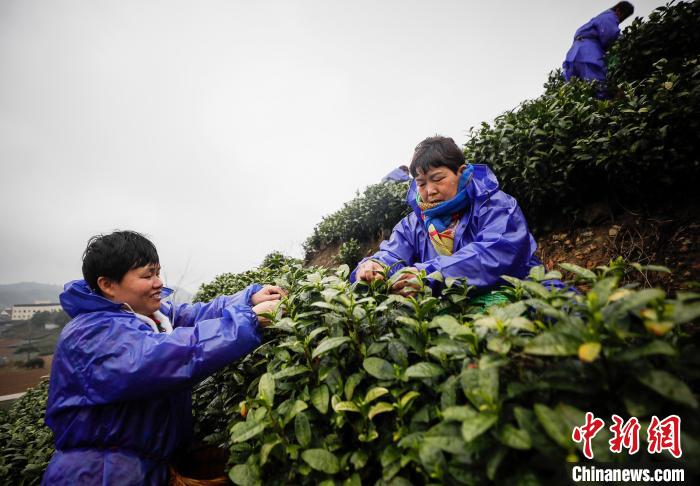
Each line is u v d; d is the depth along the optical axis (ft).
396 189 19.61
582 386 2.33
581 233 11.21
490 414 2.39
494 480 2.34
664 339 2.90
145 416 5.11
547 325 3.36
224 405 6.18
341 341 3.48
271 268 9.52
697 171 8.84
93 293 5.44
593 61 15.90
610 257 10.02
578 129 10.26
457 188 6.83
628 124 9.14
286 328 4.16
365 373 3.67
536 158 10.53
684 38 13.50
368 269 5.35
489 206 6.48
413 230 7.98
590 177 10.78
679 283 8.24
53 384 4.97
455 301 4.36
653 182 9.59
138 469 4.91
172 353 4.48
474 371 2.68
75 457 4.79
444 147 6.62
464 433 2.23
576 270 3.43
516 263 5.78
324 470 3.01
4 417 16.25
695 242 8.57
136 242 5.49
